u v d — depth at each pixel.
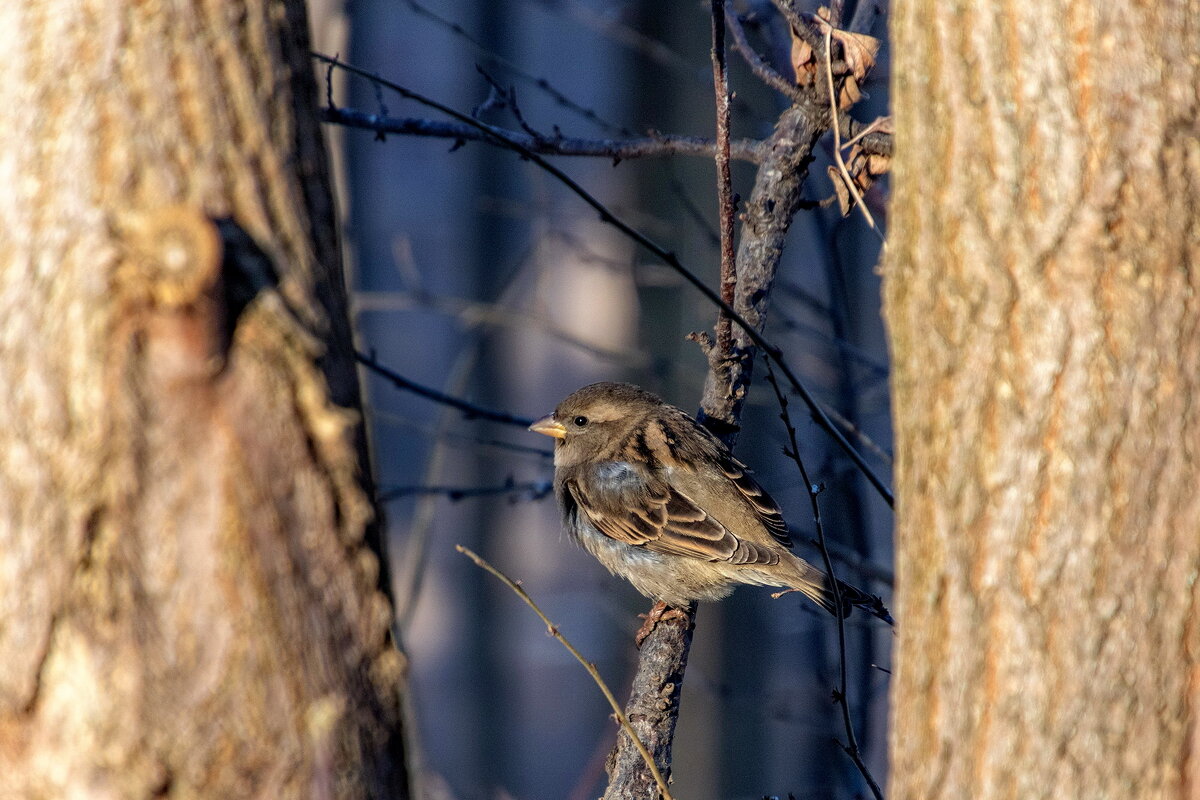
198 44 5.20
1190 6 5.41
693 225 19.97
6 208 5.02
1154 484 5.34
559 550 28.81
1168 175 5.32
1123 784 5.39
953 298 5.62
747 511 11.54
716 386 11.37
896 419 5.98
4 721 5.02
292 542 5.15
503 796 16.27
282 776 5.15
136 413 4.92
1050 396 5.41
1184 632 5.37
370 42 27.83
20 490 4.95
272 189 5.30
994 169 5.50
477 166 28.52
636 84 22.20
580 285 28.16
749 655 21.06
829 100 9.45
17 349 4.93
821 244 14.59
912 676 5.91
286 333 5.12
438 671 28.33
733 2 13.08
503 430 28.48
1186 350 5.33
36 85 5.09
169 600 5.00
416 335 28.53
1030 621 5.48
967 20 5.56
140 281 4.87
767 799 8.74
